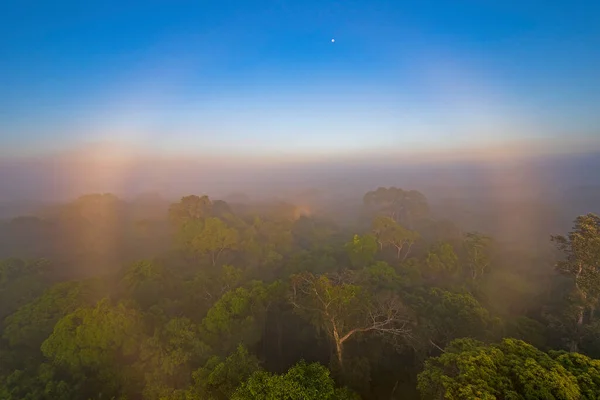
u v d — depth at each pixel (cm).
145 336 3616
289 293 4009
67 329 3350
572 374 1873
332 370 3152
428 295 4519
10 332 3872
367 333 3647
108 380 3148
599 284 3566
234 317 3741
